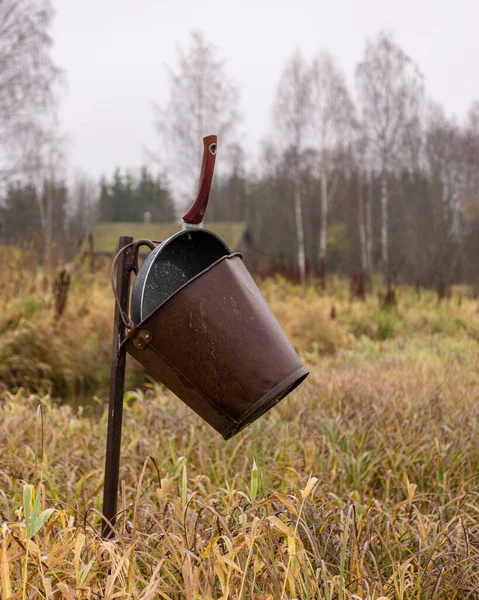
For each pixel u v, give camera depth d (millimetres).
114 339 2510
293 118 31156
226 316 2270
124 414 5352
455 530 2734
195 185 28391
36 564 2080
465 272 38719
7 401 5367
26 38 22594
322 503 2902
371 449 4324
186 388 2357
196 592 2066
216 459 3959
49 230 33375
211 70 28406
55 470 3639
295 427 4605
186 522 2570
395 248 42500
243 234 41781
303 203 46406
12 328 8656
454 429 4559
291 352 2385
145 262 2467
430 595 2479
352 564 2410
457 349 9445
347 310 14055
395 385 5863
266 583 2270
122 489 2896
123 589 2049
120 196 71062
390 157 32781
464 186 43938
